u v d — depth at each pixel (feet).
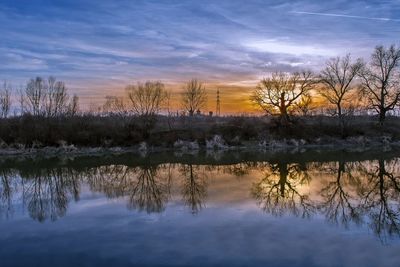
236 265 40.40
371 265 40.47
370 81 199.82
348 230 52.24
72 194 79.51
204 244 46.75
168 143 167.43
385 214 61.41
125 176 102.37
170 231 52.06
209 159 136.46
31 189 85.61
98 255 43.83
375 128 200.95
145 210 64.23
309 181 93.35
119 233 51.60
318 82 196.75
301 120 196.65
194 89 220.23
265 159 136.67
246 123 189.37
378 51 197.67
